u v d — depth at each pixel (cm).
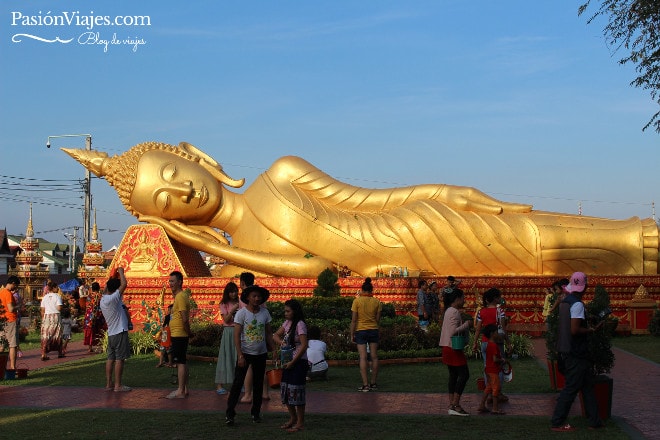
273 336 961
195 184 2184
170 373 1355
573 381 852
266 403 1071
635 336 1886
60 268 6341
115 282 1186
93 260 2880
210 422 915
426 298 1675
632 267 2034
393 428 868
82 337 2200
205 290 2120
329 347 1470
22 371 1337
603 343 890
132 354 1639
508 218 2091
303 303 1661
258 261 2073
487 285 2012
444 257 2091
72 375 1363
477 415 944
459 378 945
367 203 2200
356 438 822
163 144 2258
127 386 1212
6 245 4941
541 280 2008
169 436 839
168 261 2180
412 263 2111
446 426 877
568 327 862
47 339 1623
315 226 2117
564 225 2072
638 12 1377
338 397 1096
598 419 858
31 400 1091
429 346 1519
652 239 2027
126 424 902
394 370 1355
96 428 879
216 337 1575
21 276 3266
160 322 1683
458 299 977
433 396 1098
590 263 2047
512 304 2009
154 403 1057
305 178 2195
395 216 2138
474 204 2122
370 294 1191
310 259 2056
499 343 984
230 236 2288
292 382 864
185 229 2172
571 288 896
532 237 2055
